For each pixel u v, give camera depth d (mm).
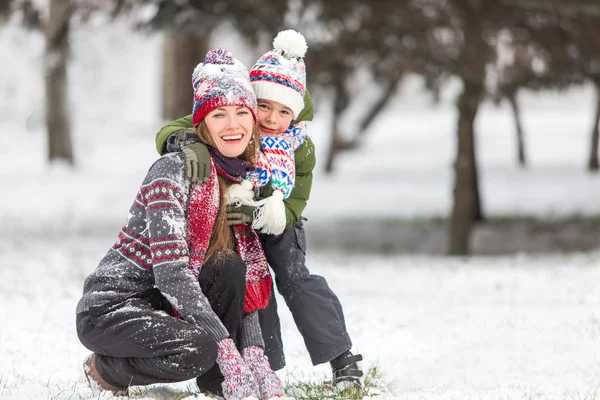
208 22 18891
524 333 7855
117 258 4801
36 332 7715
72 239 21422
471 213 21266
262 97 5047
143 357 4676
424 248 24688
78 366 6426
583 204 31125
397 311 9586
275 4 18766
